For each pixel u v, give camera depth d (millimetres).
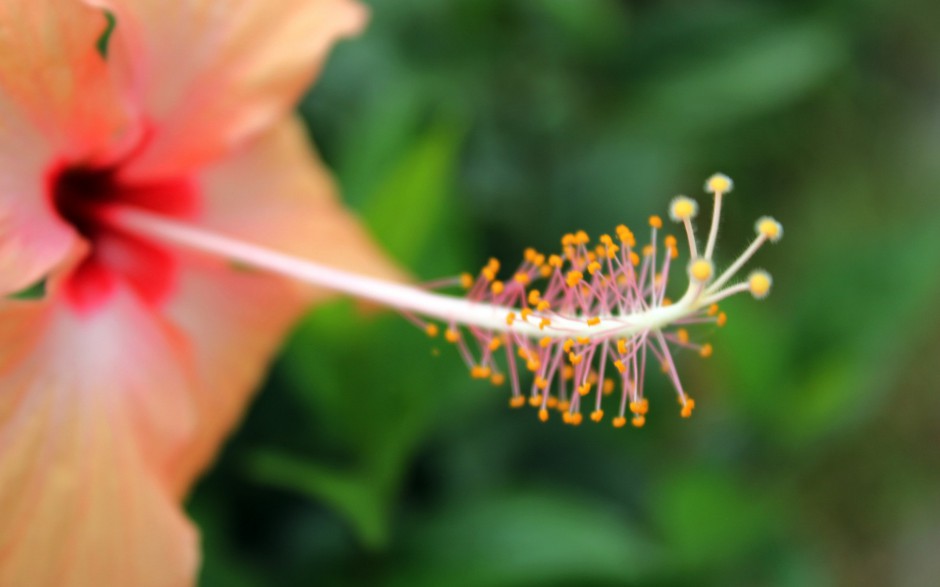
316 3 353
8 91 323
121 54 335
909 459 544
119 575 334
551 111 455
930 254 413
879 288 413
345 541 382
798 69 443
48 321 333
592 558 371
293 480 368
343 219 375
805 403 407
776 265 562
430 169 375
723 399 436
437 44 446
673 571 397
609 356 416
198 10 341
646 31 449
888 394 550
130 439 338
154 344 344
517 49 451
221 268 362
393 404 367
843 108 584
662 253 457
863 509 533
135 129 342
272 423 388
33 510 327
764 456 421
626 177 458
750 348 408
